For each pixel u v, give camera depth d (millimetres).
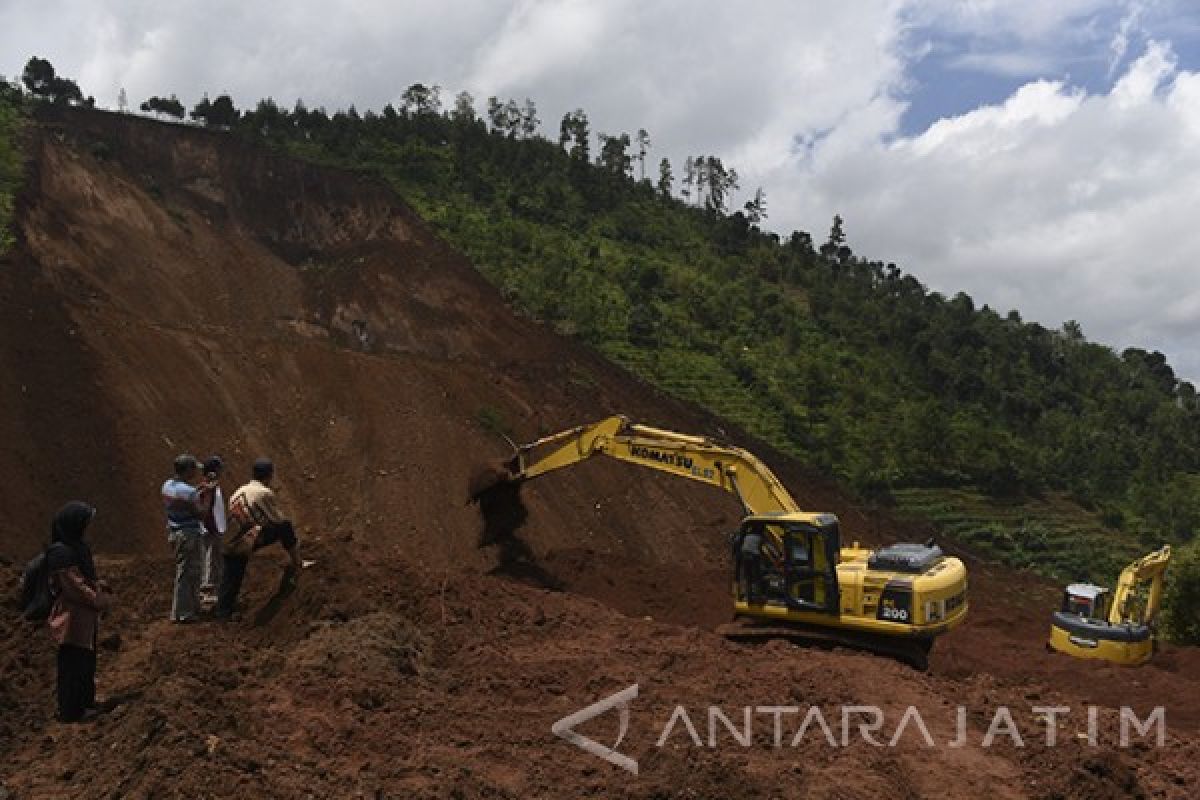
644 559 24844
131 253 34781
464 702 7938
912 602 11406
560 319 40469
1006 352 57969
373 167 49219
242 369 26156
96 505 20125
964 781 7316
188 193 41375
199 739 5883
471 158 55750
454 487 24516
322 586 9742
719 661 9938
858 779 7000
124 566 11711
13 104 40312
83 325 24656
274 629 9375
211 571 10594
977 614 19438
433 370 29109
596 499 26078
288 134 50875
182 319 32938
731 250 61250
